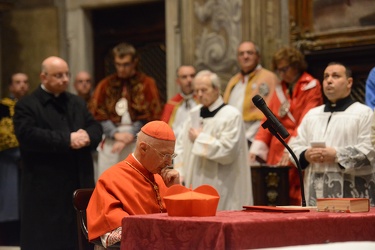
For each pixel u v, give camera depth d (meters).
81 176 8.81
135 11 14.60
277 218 4.98
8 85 15.14
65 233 8.65
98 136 9.09
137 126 11.94
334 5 11.77
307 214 5.39
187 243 4.91
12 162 12.05
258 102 6.40
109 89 12.16
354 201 5.64
